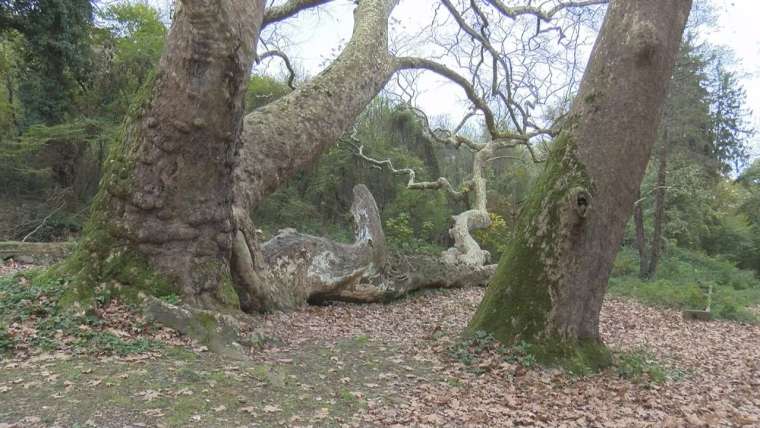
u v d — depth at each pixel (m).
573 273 6.92
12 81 24.02
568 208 6.88
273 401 4.77
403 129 29.09
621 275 25.92
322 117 10.28
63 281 6.54
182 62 6.44
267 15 13.44
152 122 6.62
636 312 14.83
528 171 32.19
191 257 6.88
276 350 6.59
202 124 6.57
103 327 5.96
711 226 36.53
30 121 21.34
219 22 6.31
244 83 6.77
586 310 7.07
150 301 6.31
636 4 7.00
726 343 11.38
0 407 4.03
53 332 5.66
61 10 20.55
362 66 11.46
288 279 9.87
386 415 4.84
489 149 21.92
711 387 7.15
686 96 23.86
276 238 10.29
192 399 4.49
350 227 24.23
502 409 5.27
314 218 24.27
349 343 7.37
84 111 22.84
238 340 6.37
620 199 7.02
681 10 7.11
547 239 7.02
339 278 10.71
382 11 12.74
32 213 20.47
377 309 11.18
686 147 27.39
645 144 7.06
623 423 5.18
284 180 9.81
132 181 6.68
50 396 4.29
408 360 6.73
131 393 4.47
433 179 28.75
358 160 25.34
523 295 7.07
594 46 7.34
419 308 11.81
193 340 6.05
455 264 15.41
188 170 6.73
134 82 22.95
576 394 5.95
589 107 7.08
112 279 6.50
